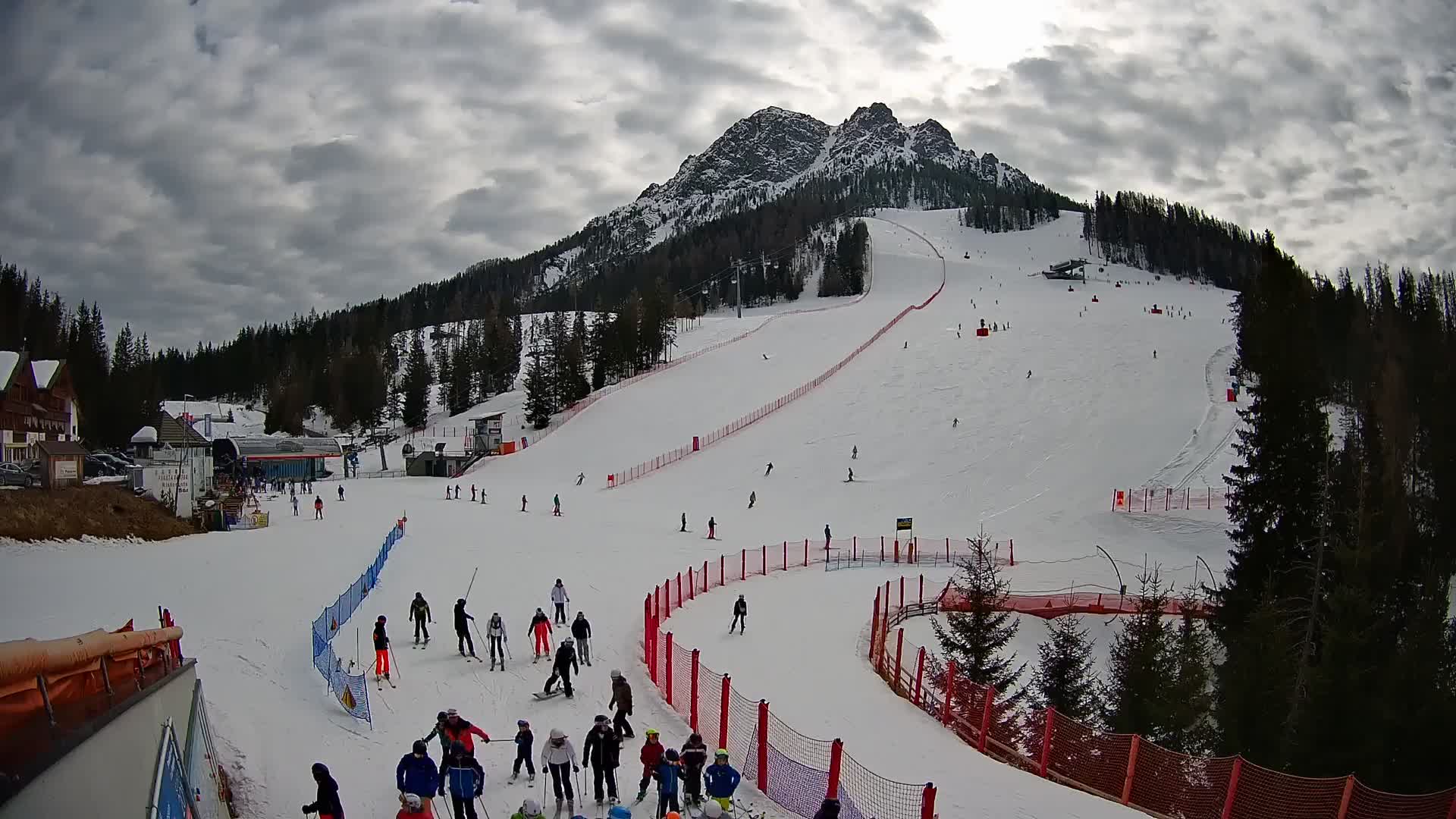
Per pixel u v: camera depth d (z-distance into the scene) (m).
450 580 36.84
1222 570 47.25
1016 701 26.81
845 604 39.06
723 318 168.75
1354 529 28.41
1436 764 20.20
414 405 115.69
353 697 19.72
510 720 20.59
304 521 53.03
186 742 11.96
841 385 95.69
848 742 20.12
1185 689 25.17
